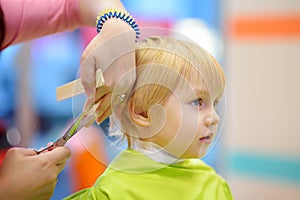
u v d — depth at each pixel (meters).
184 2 2.27
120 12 0.71
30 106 1.92
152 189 0.71
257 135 2.34
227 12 2.30
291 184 2.32
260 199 2.35
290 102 2.29
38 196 0.65
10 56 1.92
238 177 2.34
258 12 2.27
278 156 2.32
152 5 2.24
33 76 1.96
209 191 0.76
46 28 0.89
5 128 1.88
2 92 1.93
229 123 2.32
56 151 0.66
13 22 0.84
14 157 0.65
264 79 2.30
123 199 0.69
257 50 2.29
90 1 0.81
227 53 2.31
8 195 0.62
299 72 2.26
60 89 0.70
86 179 1.01
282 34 2.26
